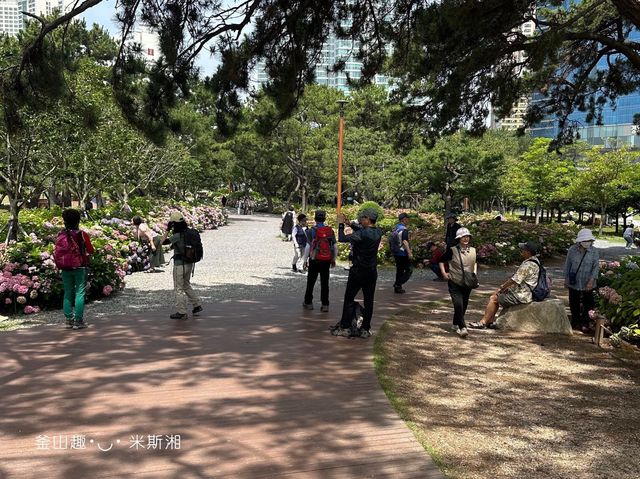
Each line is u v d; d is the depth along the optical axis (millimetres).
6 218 16641
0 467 3668
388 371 6008
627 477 3762
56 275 9102
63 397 4988
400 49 10750
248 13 9117
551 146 15836
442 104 12375
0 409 4691
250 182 58125
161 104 9484
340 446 4090
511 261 17500
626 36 12930
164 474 3609
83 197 20547
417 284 12852
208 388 5297
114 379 5504
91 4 8469
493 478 3689
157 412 4668
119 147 20062
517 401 5242
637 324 7297
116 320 8258
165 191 37688
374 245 7328
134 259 14109
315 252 9023
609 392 5551
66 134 14961
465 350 7062
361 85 10992
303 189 46000
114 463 3750
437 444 4191
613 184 39938
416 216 27859
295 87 9805
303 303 9625
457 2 8844
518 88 12617
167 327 7812
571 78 14289
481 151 30922
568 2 13070
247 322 8242
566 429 4586
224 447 4023
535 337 7844
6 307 8812
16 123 10125
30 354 6352
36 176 18312
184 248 8281
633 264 9977
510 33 10617
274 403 4938
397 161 35469
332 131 39625
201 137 31781
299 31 9312
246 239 25062
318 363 6195
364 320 7426
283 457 3883
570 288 8266
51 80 9148
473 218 30453
